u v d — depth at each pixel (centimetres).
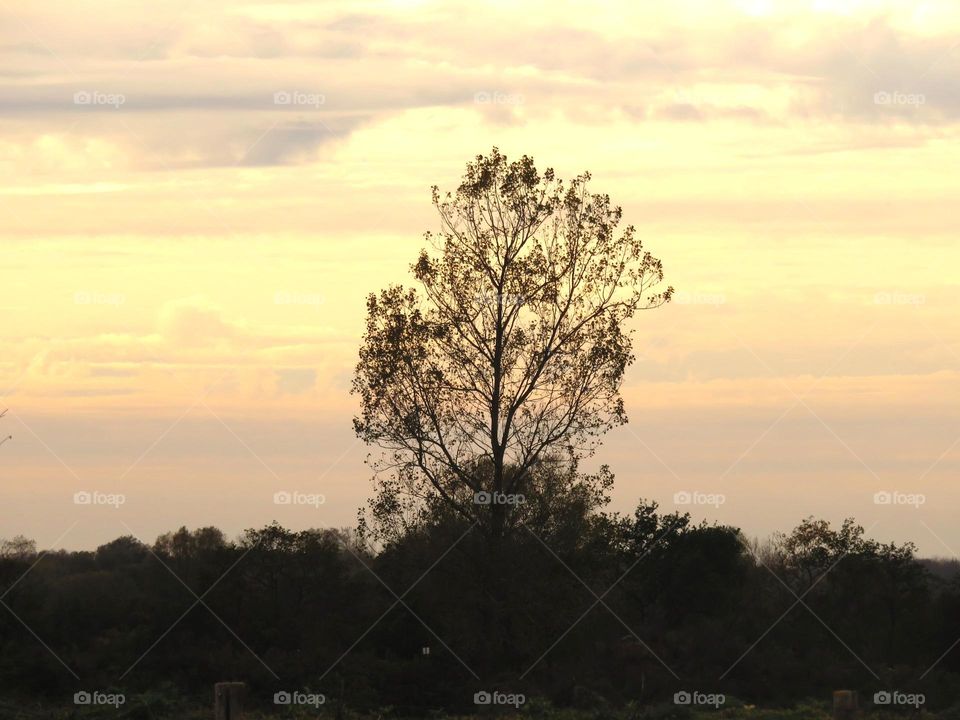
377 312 5666
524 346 5622
